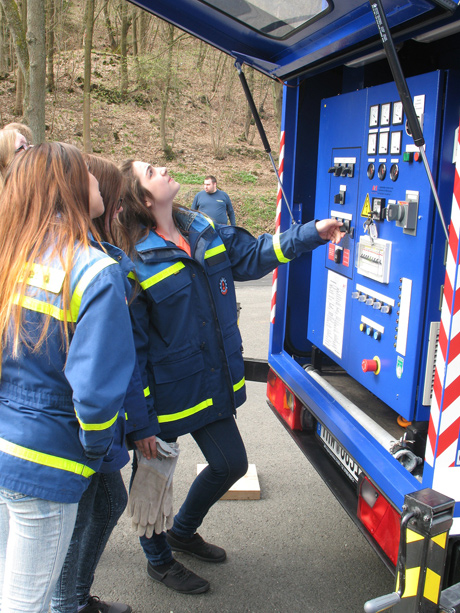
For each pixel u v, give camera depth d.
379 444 2.27
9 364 1.50
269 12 2.12
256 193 15.66
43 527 1.48
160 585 2.47
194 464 3.51
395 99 2.29
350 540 2.80
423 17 1.83
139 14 16.83
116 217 2.08
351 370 2.73
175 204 2.35
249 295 8.21
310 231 2.29
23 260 1.47
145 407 2.08
